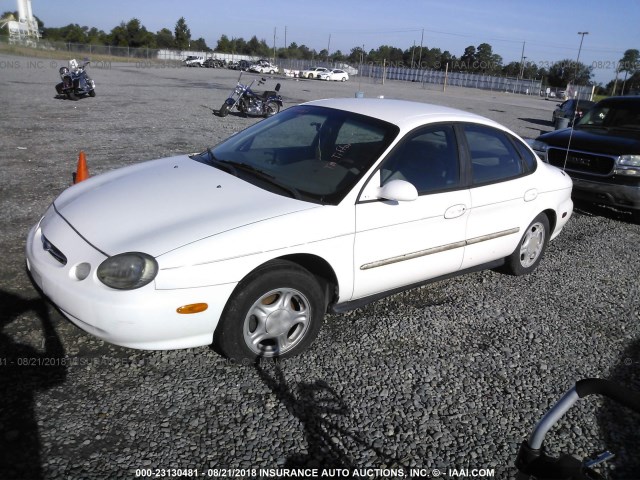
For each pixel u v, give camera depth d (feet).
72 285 9.68
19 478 7.73
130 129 39.47
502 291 15.90
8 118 40.86
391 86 155.53
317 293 11.21
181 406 9.59
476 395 10.82
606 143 23.88
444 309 14.39
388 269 12.42
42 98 56.90
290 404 9.93
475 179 14.07
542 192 16.06
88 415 9.14
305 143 13.57
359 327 12.99
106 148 31.63
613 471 9.05
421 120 13.29
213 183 12.02
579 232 22.84
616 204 23.72
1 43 185.57
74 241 10.32
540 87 195.72
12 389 9.57
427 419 9.94
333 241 11.21
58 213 11.59
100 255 9.74
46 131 36.19
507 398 10.82
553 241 21.31
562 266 18.51
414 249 12.76
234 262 9.93
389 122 13.06
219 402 9.78
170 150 32.17
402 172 12.53
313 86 118.93
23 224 17.74
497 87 208.23
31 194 21.18
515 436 9.73
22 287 13.26
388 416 9.91
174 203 11.10
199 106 59.62
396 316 13.74
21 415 8.98
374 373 11.17
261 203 11.06
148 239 9.84
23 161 26.86
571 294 16.17
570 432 9.95
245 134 14.90
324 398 10.21
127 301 9.29
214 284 9.78
